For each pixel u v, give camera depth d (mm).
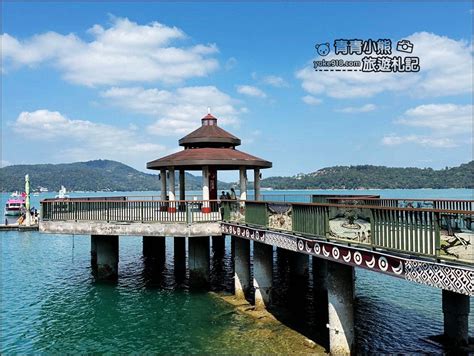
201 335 18000
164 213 23234
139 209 22906
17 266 34719
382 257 11555
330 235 13875
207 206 24344
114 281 26438
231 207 21844
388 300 22812
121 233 22922
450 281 9508
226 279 27625
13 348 17391
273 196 29078
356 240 12688
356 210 12664
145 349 16953
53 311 21953
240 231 20500
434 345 16484
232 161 24672
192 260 24641
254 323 19000
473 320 19328
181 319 20047
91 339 18188
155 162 26531
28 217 62156
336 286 14445
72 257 38875
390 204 19750
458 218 9453
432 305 21844
